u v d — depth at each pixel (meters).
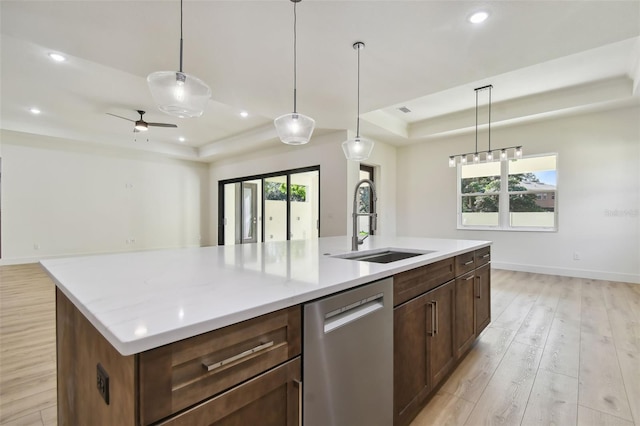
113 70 3.58
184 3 1.99
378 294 1.32
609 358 2.26
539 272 5.12
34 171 6.15
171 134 6.66
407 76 3.09
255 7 2.05
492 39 2.44
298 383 0.97
